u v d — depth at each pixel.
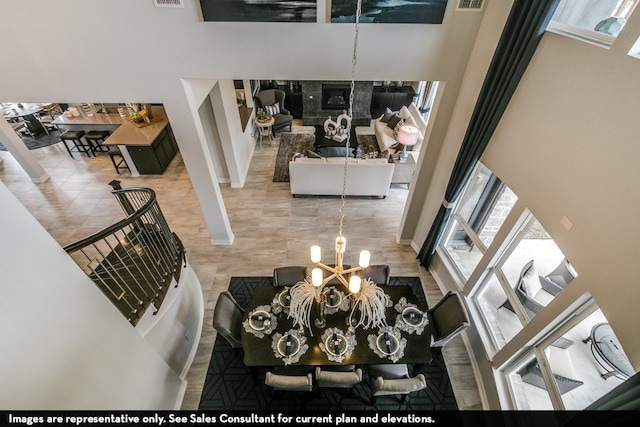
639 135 1.78
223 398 3.46
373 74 3.45
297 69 3.41
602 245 2.02
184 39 3.18
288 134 8.48
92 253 4.92
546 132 2.49
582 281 2.19
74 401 1.84
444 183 4.09
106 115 7.06
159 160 6.65
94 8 2.95
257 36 3.17
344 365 3.19
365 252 2.48
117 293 3.09
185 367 3.63
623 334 1.88
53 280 1.72
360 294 2.75
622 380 2.42
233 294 4.48
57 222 5.55
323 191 6.05
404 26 3.12
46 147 7.64
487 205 3.71
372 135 8.52
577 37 2.18
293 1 2.90
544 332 2.64
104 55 3.24
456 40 3.21
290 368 3.20
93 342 2.02
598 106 2.03
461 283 4.12
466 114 3.48
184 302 3.66
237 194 6.35
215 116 5.51
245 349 3.09
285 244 5.26
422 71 3.44
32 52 3.18
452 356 3.80
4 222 1.46
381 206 6.06
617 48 1.87
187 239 5.32
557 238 2.43
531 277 3.16
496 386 3.22
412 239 5.24
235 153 6.08
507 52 2.71
